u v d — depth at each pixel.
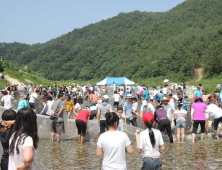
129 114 12.95
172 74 105.44
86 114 11.68
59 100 11.66
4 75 59.25
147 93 26.80
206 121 12.67
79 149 10.54
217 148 10.49
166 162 8.70
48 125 12.38
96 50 179.00
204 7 172.50
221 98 16.72
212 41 107.06
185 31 146.38
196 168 8.05
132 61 140.12
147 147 5.85
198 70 99.50
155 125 11.15
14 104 22.33
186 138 12.37
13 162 4.06
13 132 4.23
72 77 163.12
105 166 4.85
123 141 4.94
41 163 8.70
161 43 142.25
